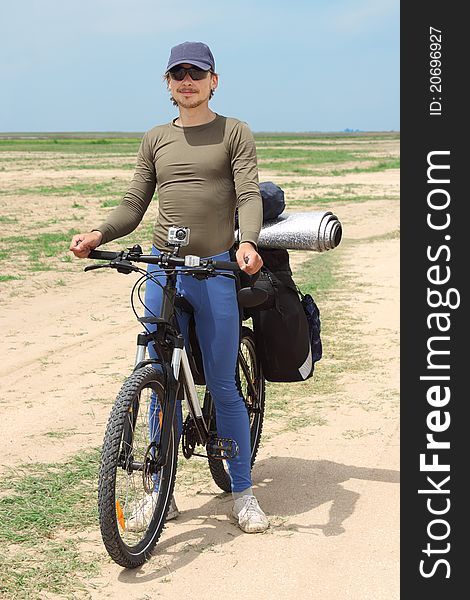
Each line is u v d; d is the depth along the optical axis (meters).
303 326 4.57
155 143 4.17
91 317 9.47
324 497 4.68
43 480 4.84
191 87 3.99
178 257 3.82
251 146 4.09
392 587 3.71
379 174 36.00
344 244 15.48
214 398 4.32
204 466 5.16
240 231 3.95
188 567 3.86
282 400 6.42
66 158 51.22
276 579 3.76
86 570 3.81
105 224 4.12
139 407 3.90
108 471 3.57
